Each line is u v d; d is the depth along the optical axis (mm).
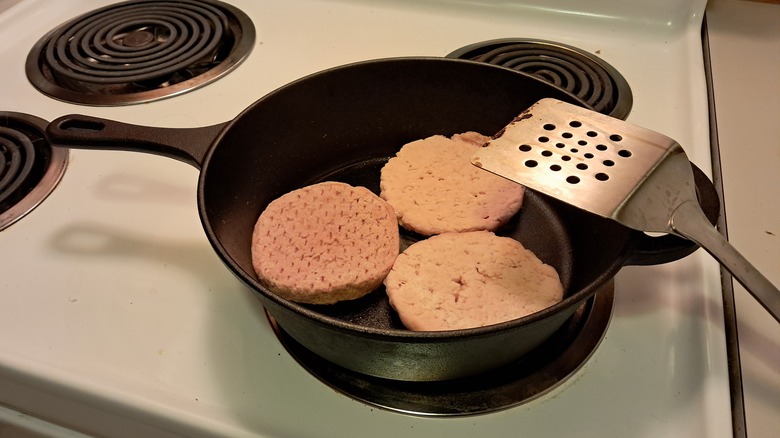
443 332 345
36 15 883
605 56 758
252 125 552
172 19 847
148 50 788
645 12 794
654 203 409
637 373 428
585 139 459
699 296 466
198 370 439
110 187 606
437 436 401
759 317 461
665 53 758
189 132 504
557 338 458
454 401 417
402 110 651
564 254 559
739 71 728
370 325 492
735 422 400
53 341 462
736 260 373
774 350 440
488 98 618
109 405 425
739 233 527
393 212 569
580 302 365
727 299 473
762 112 663
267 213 552
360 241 530
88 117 507
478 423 406
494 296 479
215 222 497
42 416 501
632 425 399
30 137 672
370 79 619
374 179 651
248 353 450
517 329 351
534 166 437
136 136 491
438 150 638
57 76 763
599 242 501
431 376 418
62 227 562
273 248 516
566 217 588
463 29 823
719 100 684
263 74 752
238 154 538
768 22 808
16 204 585
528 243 574
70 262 526
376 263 509
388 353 385
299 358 445
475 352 386
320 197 572
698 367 423
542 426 403
